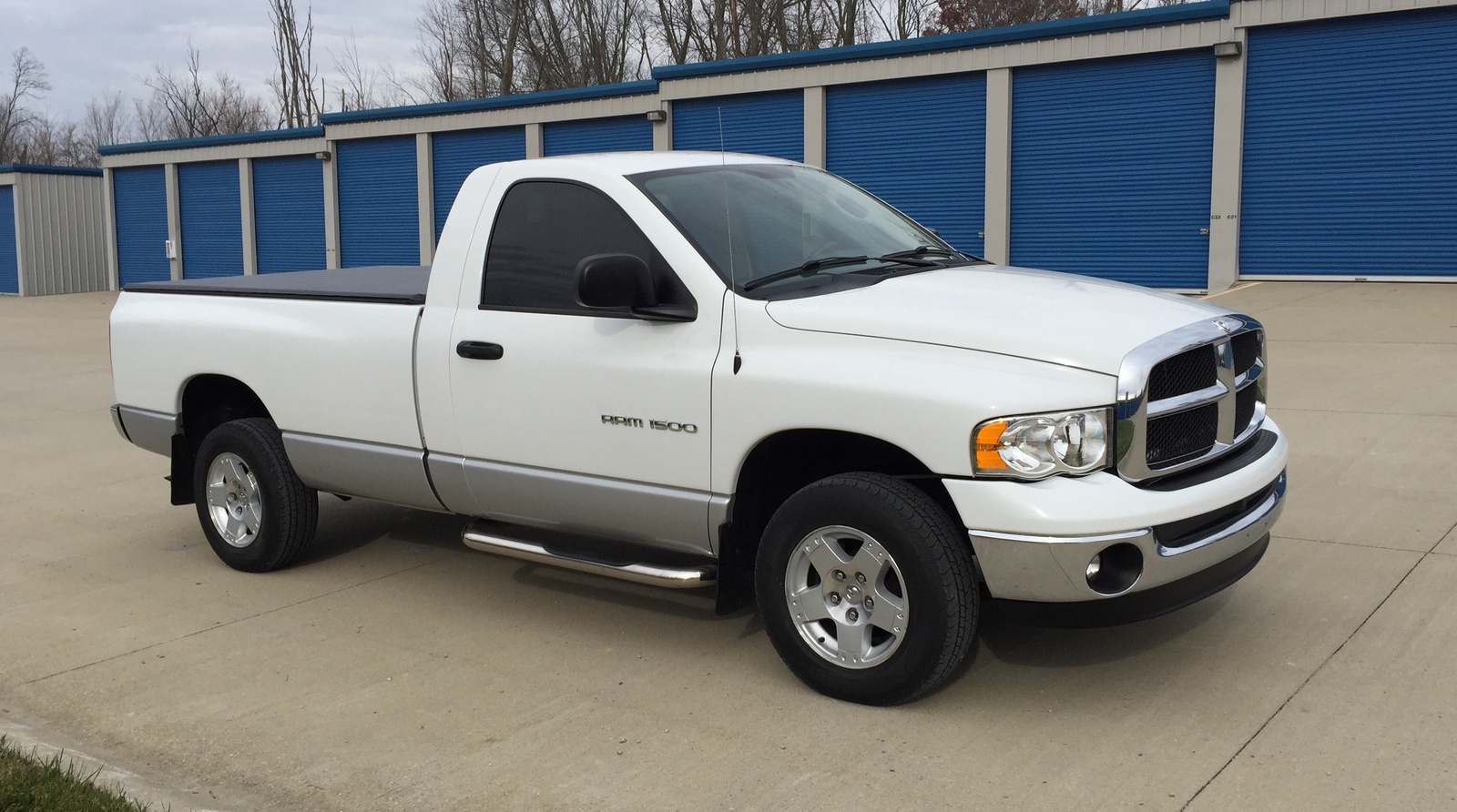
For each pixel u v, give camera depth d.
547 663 4.70
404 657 4.81
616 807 3.53
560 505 4.83
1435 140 17.03
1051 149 19.94
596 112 25.16
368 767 3.85
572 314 4.72
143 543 6.71
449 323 5.07
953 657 3.93
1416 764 3.56
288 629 5.20
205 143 32.84
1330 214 17.91
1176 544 3.83
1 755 3.91
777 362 4.17
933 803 3.46
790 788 3.59
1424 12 16.81
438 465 5.18
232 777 3.81
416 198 28.83
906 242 5.12
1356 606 4.87
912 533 3.88
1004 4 38.12
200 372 6.09
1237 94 18.06
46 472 8.73
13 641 5.15
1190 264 19.00
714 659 4.68
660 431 4.46
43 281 35.62
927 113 20.98
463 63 46.72
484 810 3.55
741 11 39.25
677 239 4.49
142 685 4.61
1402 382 9.52
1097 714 4.02
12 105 65.69
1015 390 3.76
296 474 5.86
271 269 32.22
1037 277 4.70
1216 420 4.13
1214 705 4.04
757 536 4.57
